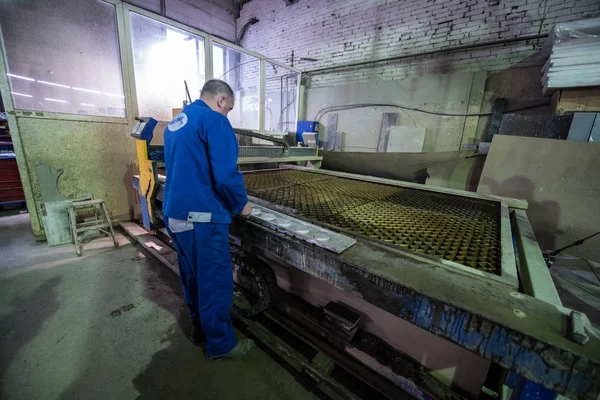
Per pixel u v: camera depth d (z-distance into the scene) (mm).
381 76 4582
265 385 1240
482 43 3586
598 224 2297
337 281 843
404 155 3672
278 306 1455
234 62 6414
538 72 3314
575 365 476
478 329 580
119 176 3061
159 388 1203
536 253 971
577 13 3031
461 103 3834
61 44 3377
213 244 1125
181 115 1156
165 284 2012
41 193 2555
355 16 4660
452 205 1622
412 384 984
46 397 1139
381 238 1012
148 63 3984
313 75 5402
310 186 2070
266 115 6301
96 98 3695
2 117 3477
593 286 1990
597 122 2355
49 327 1538
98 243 2717
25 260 2326
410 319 692
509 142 2635
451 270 760
